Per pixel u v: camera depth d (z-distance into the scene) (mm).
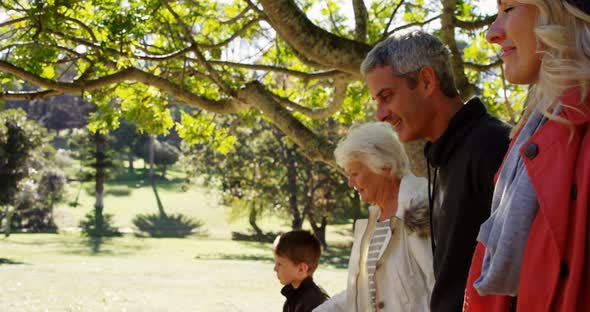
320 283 29047
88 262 38750
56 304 21047
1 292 23219
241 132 54500
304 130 6969
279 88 12375
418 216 3100
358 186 3316
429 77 2607
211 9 10906
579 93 1603
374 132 3252
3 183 48656
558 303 1568
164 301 22797
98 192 73438
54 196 68188
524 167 1714
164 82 7449
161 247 54344
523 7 1751
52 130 114812
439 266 2529
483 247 1883
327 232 67438
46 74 8867
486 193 2375
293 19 5738
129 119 10211
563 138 1610
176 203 80562
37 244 52844
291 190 54719
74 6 7094
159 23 8922
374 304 3283
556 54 1655
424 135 2693
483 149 2383
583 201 1531
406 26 9070
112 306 21188
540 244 1611
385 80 2645
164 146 100312
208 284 28406
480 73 10836
